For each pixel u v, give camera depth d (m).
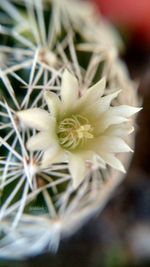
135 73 0.12
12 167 0.07
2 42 0.08
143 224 0.11
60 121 0.06
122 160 0.08
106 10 0.12
